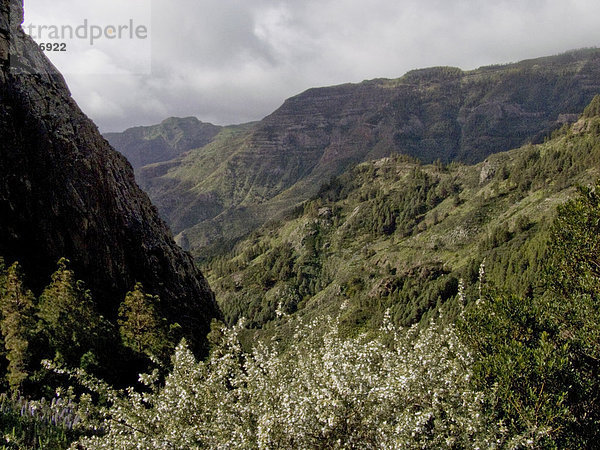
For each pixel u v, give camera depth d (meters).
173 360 14.27
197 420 12.23
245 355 14.42
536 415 13.17
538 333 17.20
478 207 143.75
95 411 13.26
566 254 19.00
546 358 14.79
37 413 15.16
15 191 37.97
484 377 14.58
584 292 18.28
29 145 40.31
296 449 10.40
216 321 43.44
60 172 41.88
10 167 38.06
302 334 17.23
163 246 53.22
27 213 38.38
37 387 20.62
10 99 40.16
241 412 11.85
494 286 19.72
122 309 33.75
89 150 46.66
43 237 38.94
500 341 16.98
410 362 13.04
